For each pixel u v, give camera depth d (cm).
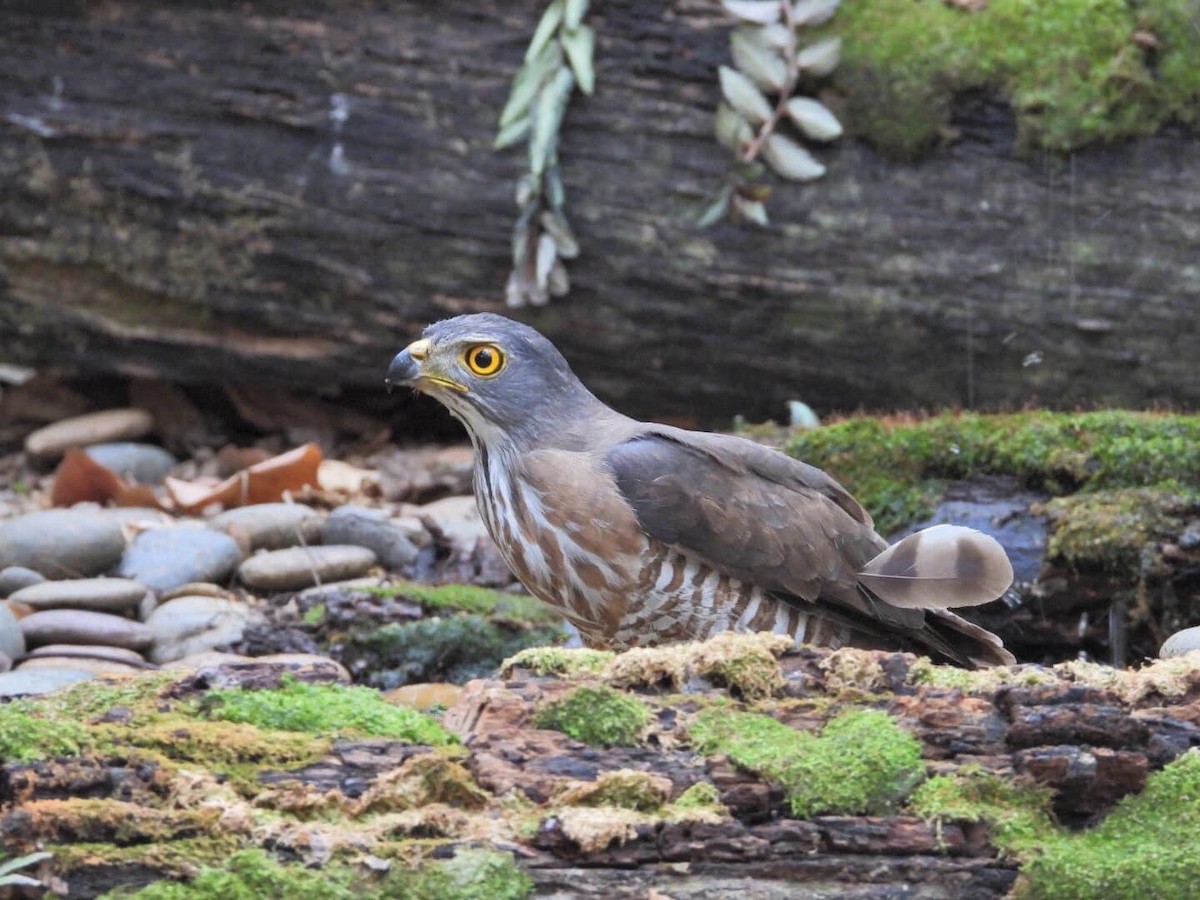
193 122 1323
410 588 1082
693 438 859
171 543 1130
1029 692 615
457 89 1303
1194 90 1237
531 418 852
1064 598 1044
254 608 1088
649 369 1350
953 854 592
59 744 579
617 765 600
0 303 1376
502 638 1043
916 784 600
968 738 612
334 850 566
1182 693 630
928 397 1326
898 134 1267
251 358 1388
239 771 589
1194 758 608
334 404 1471
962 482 1108
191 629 1034
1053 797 605
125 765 580
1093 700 614
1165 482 1055
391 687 1022
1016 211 1270
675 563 840
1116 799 608
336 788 587
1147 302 1266
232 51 1312
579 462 834
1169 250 1259
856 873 590
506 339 854
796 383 1340
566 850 574
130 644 1014
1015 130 1262
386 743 602
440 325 870
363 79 1306
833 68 1267
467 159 1306
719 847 583
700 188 1292
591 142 1299
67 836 557
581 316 1329
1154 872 583
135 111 1323
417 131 1309
